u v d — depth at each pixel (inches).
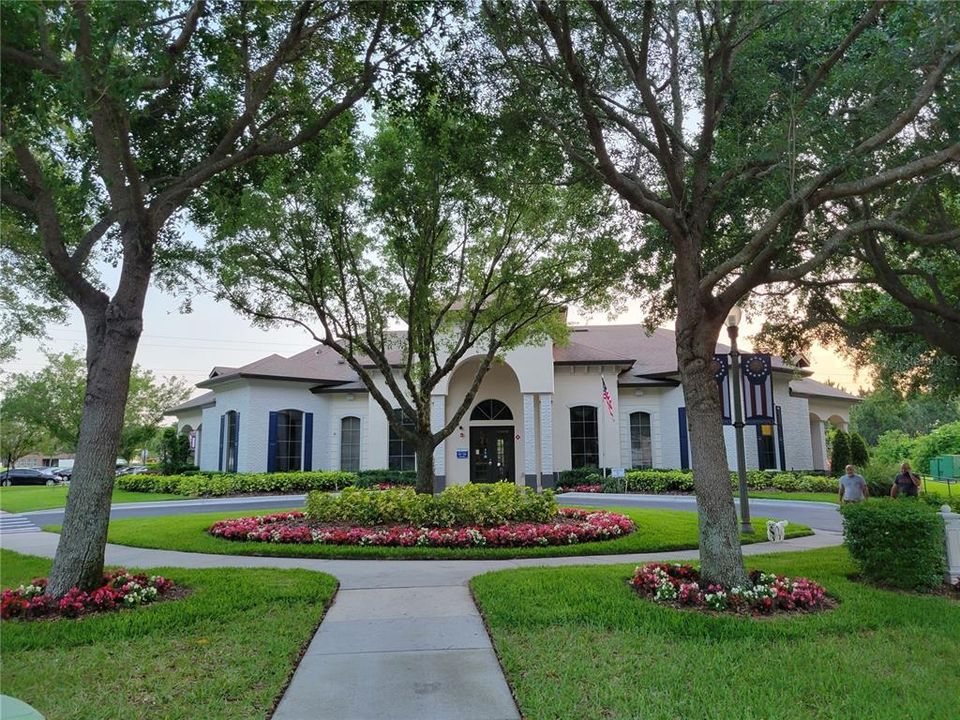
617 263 449.7
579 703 177.2
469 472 1015.6
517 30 327.9
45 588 286.5
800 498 832.9
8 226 365.7
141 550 443.2
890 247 454.0
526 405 969.5
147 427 1540.4
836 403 1241.4
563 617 250.7
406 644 231.0
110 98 263.1
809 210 297.1
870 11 290.7
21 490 1314.0
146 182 333.1
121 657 215.0
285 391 1059.9
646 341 1147.9
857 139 325.4
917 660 210.8
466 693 186.9
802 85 331.6
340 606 283.7
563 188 478.3
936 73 285.1
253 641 229.5
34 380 1513.3
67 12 238.5
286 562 392.8
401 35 337.1
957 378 535.2
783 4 297.0
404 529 467.2
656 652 215.5
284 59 331.6
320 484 978.1
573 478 971.3
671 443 1007.6
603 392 983.6
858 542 330.3
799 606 271.6
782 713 169.8
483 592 291.9
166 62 264.4
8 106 255.8
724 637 230.1
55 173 351.3
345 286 523.2
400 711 174.9
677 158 323.3
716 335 306.3
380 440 1033.5
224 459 1083.3
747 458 991.0
